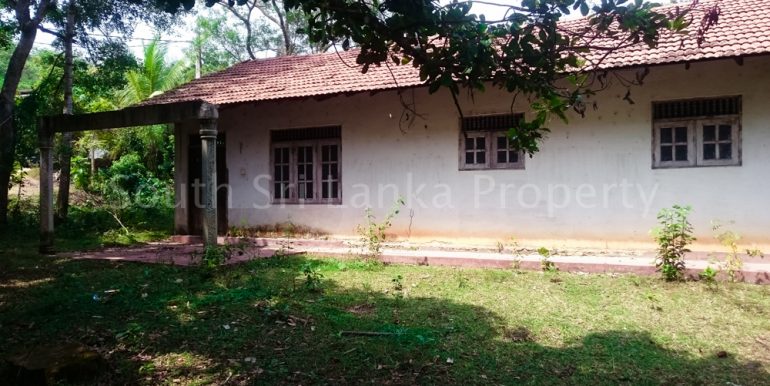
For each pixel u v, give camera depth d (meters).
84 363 3.60
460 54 3.14
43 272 7.21
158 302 5.36
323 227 10.23
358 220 9.94
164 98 11.21
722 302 5.31
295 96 9.23
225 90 10.85
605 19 3.11
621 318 4.89
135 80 17.52
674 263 6.26
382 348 4.06
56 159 14.84
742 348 4.15
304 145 10.52
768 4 8.13
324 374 3.63
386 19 3.12
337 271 7.14
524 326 4.68
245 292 5.68
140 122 8.07
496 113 8.79
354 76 9.70
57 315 4.99
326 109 10.20
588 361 3.87
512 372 3.67
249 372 3.66
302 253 8.69
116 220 12.56
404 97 9.52
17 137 12.11
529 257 7.48
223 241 10.23
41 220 8.91
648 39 3.18
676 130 7.79
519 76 3.33
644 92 7.88
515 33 3.16
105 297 5.62
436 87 3.29
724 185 7.45
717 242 7.45
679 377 3.59
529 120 8.52
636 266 6.60
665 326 4.66
